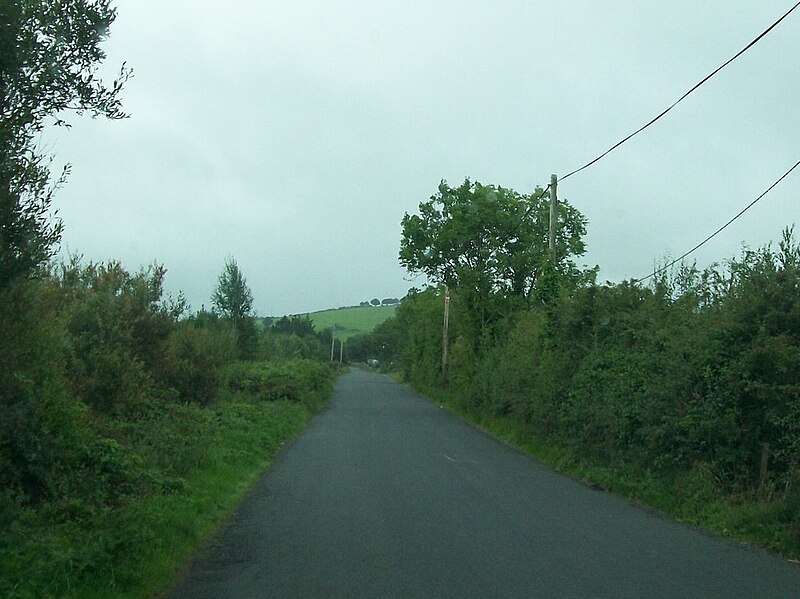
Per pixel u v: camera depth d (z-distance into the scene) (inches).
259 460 737.6
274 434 925.2
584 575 347.3
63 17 316.2
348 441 965.2
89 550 319.3
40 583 282.4
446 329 2154.3
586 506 545.3
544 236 1654.8
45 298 437.1
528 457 864.9
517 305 1561.3
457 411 1583.4
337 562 369.7
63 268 729.6
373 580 336.8
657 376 633.0
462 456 841.5
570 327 885.8
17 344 350.9
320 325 6697.8
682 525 486.9
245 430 839.1
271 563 368.5
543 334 992.2
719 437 551.2
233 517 484.1
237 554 387.5
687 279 844.6
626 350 761.0
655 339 673.6
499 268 1617.9
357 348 6215.6
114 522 366.9
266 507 518.9
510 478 681.0
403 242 1711.4
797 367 512.1
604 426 719.1
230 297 1724.9
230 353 1318.9
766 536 430.0
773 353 516.1
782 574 358.0
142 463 505.0
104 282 773.3
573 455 760.3
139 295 821.2
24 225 307.6
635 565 369.1
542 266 1135.6
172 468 546.3
